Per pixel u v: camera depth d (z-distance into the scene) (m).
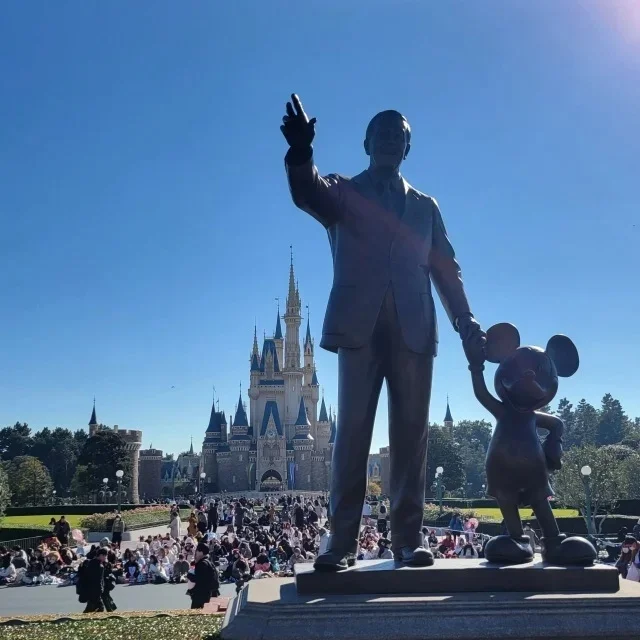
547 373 7.21
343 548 6.72
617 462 47.91
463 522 35.53
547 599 5.80
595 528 38.34
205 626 8.40
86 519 43.84
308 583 6.20
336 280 7.44
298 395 158.25
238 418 150.12
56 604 19.58
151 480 128.00
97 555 16.05
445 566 6.51
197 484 142.00
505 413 7.30
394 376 7.32
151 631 8.16
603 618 5.64
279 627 5.48
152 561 24.61
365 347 7.21
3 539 38.81
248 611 5.76
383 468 83.94
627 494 53.50
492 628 5.50
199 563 14.81
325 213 7.39
